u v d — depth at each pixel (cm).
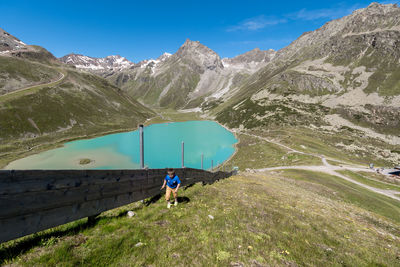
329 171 6988
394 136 12925
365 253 829
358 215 1859
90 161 8406
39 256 473
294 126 14988
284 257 652
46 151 9744
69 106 15762
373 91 17050
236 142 13788
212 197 1348
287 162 8488
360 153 10650
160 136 15350
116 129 16150
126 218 800
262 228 904
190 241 674
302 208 1542
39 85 16812
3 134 10150
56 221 602
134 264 509
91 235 620
